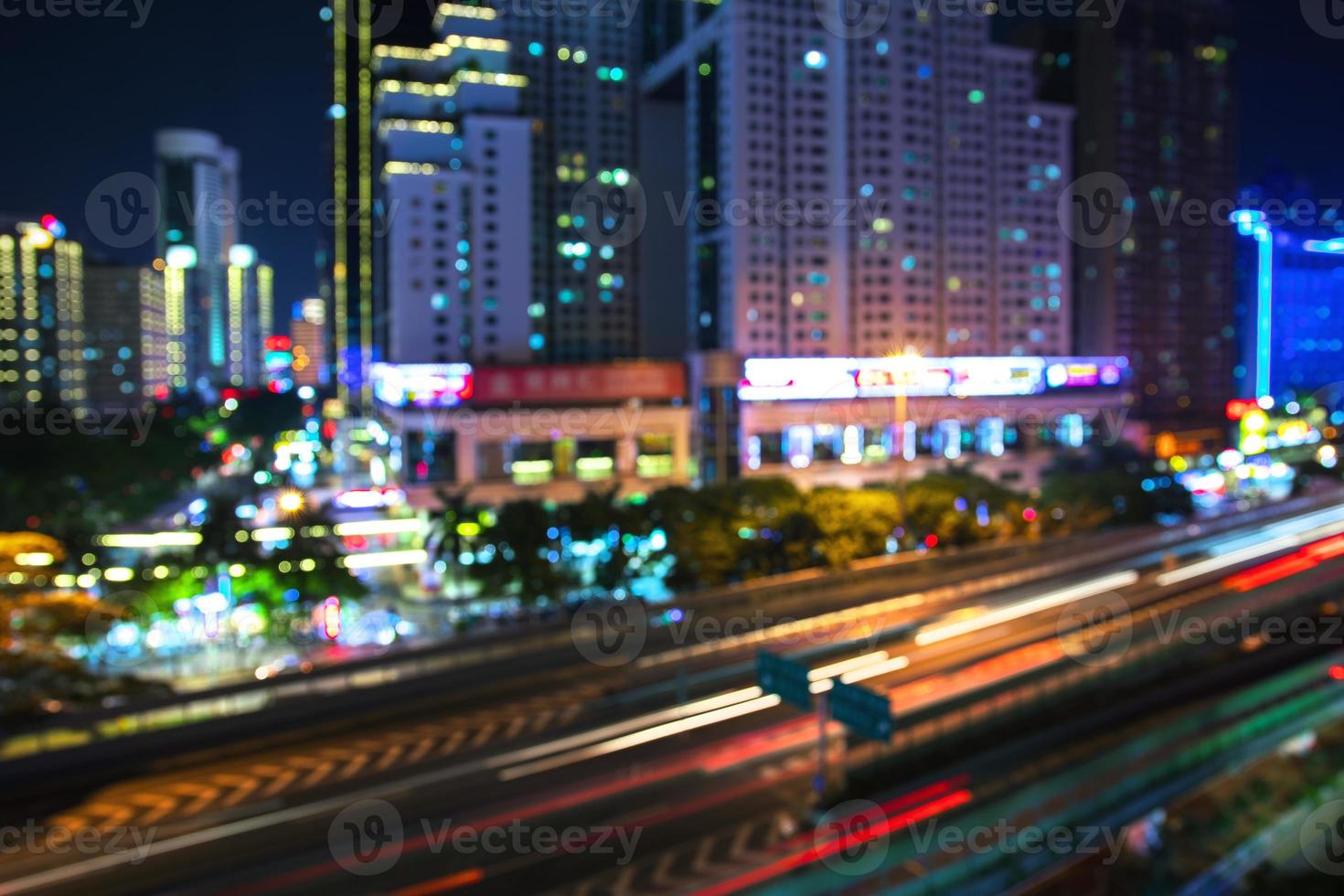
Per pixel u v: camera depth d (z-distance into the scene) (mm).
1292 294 172625
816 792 41750
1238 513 112938
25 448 85500
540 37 140250
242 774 45812
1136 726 47281
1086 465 122875
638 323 146125
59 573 68562
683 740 49344
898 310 129000
